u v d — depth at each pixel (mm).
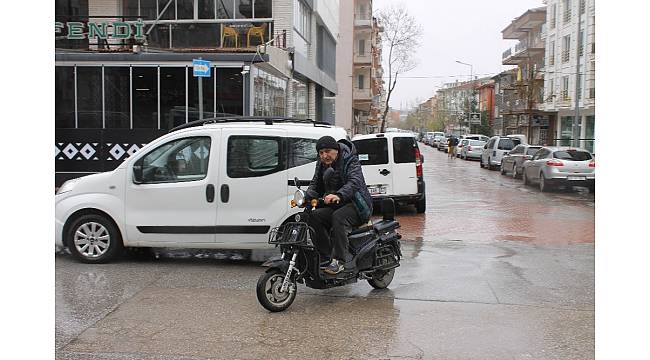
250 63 16828
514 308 6355
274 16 22078
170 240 8125
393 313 6160
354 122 61031
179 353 5031
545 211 14766
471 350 5141
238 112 16969
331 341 5336
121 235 8180
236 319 5930
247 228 8016
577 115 33188
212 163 8070
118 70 17031
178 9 21812
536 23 55812
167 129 17016
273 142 8117
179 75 17000
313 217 6344
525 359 4957
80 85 17094
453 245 10000
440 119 112938
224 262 8469
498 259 8844
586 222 12820
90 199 8125
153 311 6145
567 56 44625
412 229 11781
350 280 6637
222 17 21922
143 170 8180
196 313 6098
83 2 22016
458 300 6648
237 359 4922
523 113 51469
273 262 6141
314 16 27984
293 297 6297
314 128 8344
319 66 31312
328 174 6383
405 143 13766
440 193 19391
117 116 17141
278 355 5004
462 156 46156
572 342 5344
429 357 4980
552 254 9234
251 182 8031
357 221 6594
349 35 52188
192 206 8078
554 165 19766
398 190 13688
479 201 17016
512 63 63938
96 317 5930
